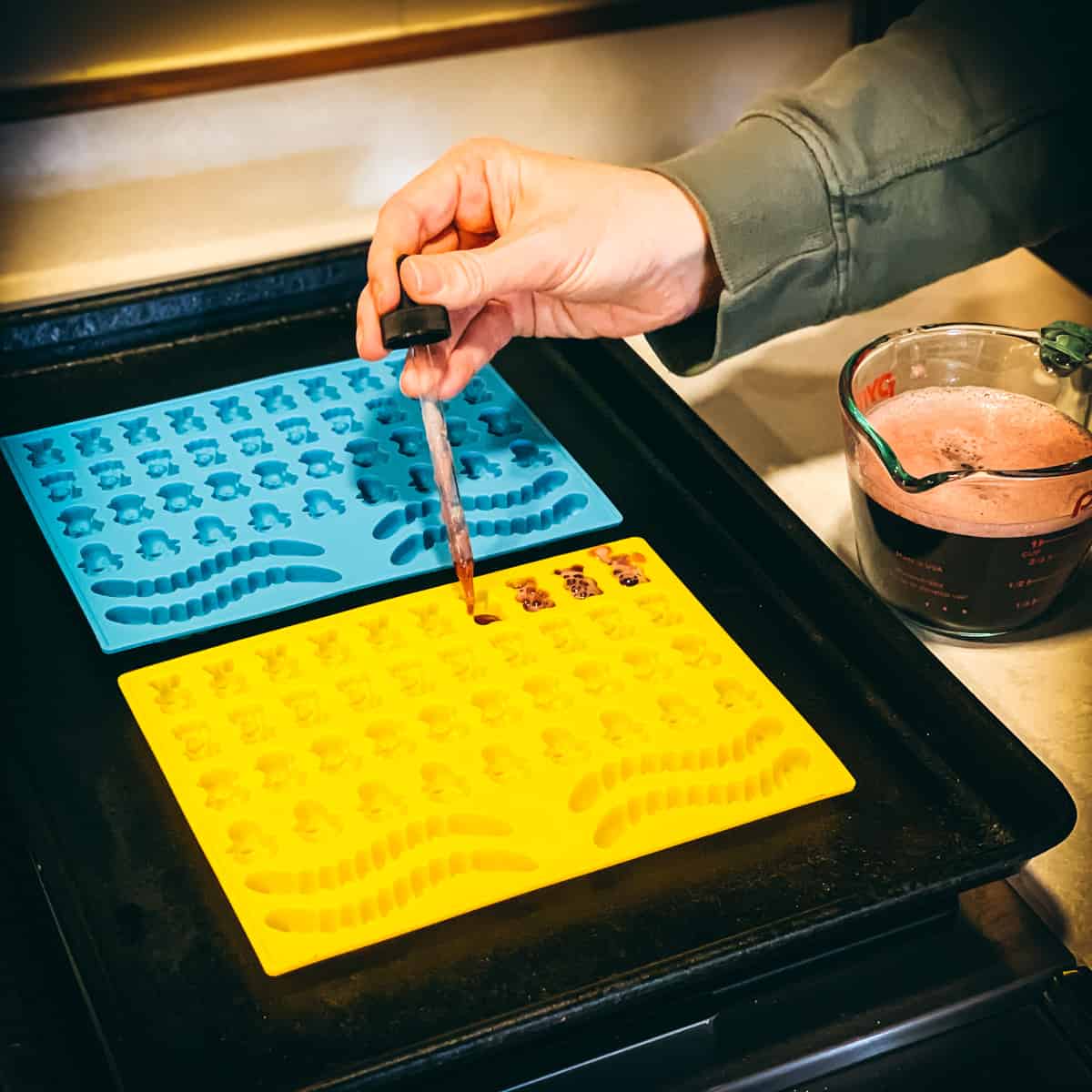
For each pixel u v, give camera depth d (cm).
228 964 63
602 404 98
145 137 104
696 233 83
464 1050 58
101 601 80
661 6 113
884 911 64
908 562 80
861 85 85
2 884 68
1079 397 85
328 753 72
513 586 82
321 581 83
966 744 71
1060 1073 63
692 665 77
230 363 101
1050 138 87
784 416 100
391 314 75
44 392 98
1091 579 87
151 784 71
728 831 69
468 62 110
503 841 67
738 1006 65
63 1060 62
